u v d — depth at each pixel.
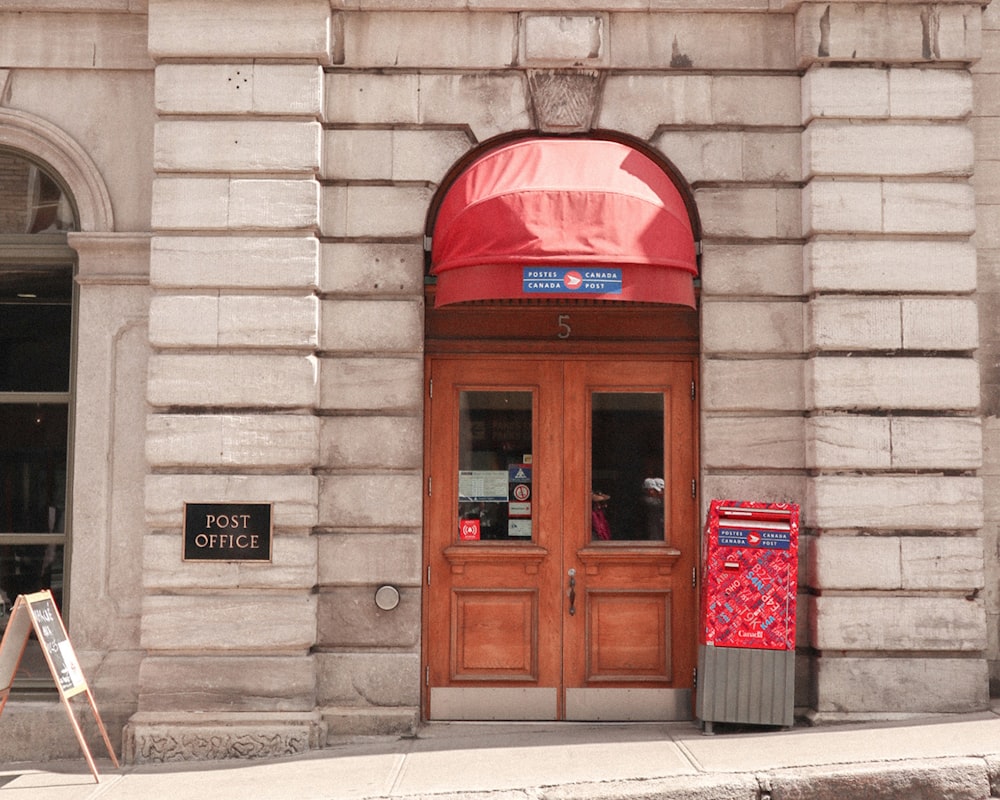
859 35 8.51
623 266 7.82
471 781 6.87
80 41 8.74
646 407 8.81
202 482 8.23
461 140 8.66
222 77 8.42
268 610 8.17
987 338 8.84
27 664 8.49
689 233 8.22
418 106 8.66
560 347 8.79
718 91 8.70
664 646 8.70
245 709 8.12
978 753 6.98
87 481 8.54
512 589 8.70
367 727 8.28
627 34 8.72
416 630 8.39
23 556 8.66
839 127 8.48
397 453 8.45
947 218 8.45
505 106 8.66
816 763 6.88
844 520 8.27
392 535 8.41
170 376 8.29
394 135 8.63
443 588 8.71
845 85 8.49
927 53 8.51
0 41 8.74
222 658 8.16
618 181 8.03
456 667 8.66
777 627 7.98
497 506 8.77
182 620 8.15
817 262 8.41
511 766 7.20
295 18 8.45
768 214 8.63
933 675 8.25
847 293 8.45
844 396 8.36
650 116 8.68
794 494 8.50
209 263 8.34
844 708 8.22
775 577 8.02
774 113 8.68
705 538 8.38
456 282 8.00
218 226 8.35
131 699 8.38
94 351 8.60
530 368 8.80
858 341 8.38
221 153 8.39
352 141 8.62
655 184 8.21
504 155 8.29
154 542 8.19
